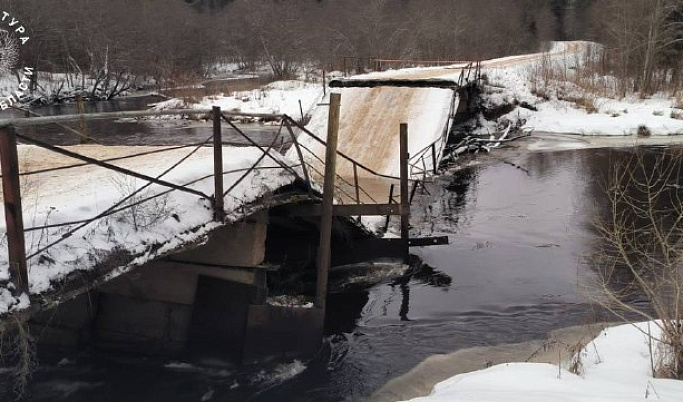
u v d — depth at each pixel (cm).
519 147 2727
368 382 813
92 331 935
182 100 4422
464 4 7312
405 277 1225
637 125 3012
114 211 604
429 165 2152
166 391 817
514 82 3559
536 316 999
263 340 892
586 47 5169
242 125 3716
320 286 909
